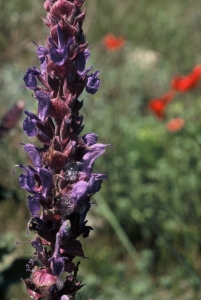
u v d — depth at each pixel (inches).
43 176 13.0
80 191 12.9
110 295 31.5
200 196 38.7
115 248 37.3
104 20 74.2
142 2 79.8
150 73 62.9
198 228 36.5
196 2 83.5
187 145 41.2
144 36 73.7
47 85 13.3
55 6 13.2
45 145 13.5
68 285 13.5
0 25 45.9
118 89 58.2
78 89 13.2
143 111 57.8
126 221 38.7
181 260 25.3
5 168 40.9
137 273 35.5
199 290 31.5
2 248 24.0
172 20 76.5
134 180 40.5
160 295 31.8
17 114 24.0
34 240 13.4
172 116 46.8
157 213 38.4
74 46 13.1
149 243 37.7
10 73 47.5
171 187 39.0
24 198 39.3
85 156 13.2
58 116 13.2
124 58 65.7
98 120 49.4
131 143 44.9
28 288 13.4
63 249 13.4
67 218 13.1
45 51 13.3
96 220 39.0
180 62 69.4
